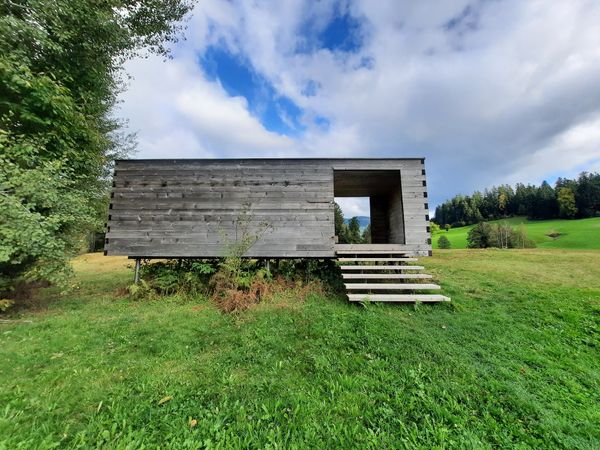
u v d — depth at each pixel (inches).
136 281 286.7
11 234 177.3
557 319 195.9
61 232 279.7
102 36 306.3
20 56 226.4
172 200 292.0
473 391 112.6
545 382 122.8
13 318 205.6
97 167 350.3
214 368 128.4
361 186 405.7
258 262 303.4
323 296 256.4
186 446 81.1
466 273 348.8
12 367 126.3
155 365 130.8
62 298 271.9
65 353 142.9
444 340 161.3
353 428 90.7
